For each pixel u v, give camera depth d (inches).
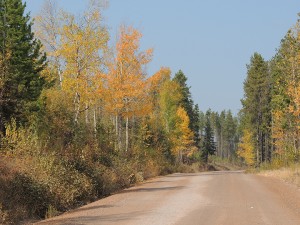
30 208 621.0
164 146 2159.2
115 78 1381.6
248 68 3031.5
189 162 3703.3
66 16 1167.6
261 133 2763.3
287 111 1708.9
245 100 2888.8
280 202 683.4
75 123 994.1
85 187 809.5
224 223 490.9
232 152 7322.8
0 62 868.6
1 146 755.4
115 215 564.7
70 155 876.6
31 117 885.2
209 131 4931.1
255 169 1977.1
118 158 1228.5
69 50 1138.0
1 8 1421.0
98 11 1181.7
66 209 697.6
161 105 2456.9
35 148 772.6
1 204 550.9
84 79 1154.7
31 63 1352.1
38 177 680.4
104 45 1181.7
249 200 709.9
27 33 1432.1
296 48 1471.5
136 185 1139.3
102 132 1219.9
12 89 891.4
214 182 1115.3
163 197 772.0
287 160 1747.0
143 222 502.0
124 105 1434.5
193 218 527.5
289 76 1558.8
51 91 1048.2
